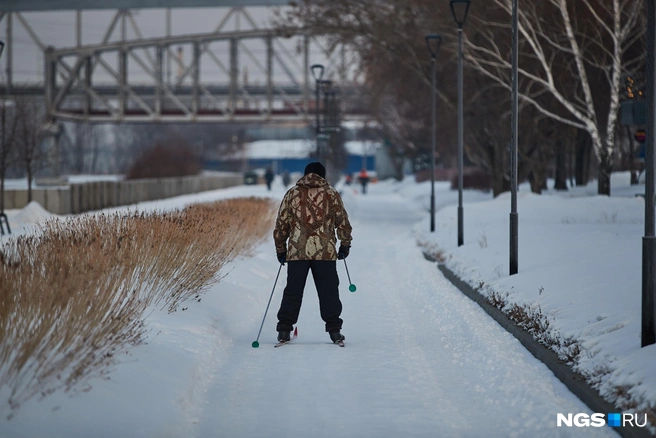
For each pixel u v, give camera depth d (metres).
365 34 87.62
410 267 42.84
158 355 16.81
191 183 141.88
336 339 21.45
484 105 91.25
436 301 29.77
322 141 108.56
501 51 83.19
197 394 16.02
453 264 38.47
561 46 77.94
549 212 61.31
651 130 16.89
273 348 20.97
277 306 28.55
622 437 12.78
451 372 18.16
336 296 21.58
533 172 101.75
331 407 15.30
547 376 17.09
